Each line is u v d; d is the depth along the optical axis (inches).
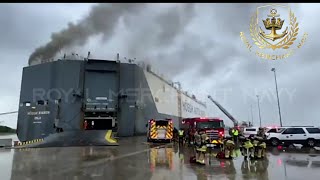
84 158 575.2
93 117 1131.9
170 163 503.2
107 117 1148.5
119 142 1025.5
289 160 538.6
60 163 502.3
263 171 410.3
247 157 561.9
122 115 1192.8
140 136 1254.9
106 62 1193.4
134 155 632.4
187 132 1009.5
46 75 1131.9
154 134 1045.8
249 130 1300.4
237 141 919.7
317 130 876.0
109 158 575.8
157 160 544.7
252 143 586.9
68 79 1125.1
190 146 890.7
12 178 365.4
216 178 358.3
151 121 1066.1
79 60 1161.4
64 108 1095.0
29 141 1037.2
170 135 1050.7
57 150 749.9
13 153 682.8
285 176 368.8
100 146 867.4
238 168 441.7
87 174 391.2
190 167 455.5
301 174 383.2
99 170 425.7
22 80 1170.6
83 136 991.0
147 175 382.3
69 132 1027.9
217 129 848.9
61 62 1136.8
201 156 489.7
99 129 1194.0
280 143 900.0
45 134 1076.5
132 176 375.6
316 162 508.1
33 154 657.6
